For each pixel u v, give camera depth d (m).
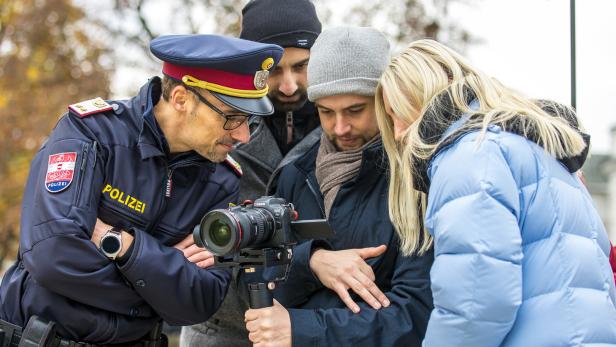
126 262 2.38
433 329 1.99
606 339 1.95
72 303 2.44
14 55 11.18
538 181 2.01
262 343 2.35
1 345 2.46
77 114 2.49
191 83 2.44
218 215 2.16
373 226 2.50
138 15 10.13
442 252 1.97
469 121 2.04
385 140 2.41
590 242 2.02
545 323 1.94
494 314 1.90
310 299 2.57
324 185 2.60
